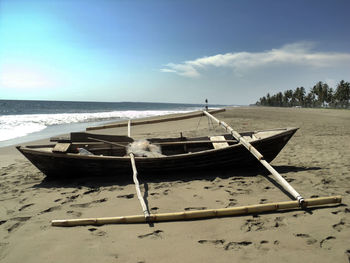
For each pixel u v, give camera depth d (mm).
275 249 2787
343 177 5371
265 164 4652
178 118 8125
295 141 10383
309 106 86125
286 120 21234
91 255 2779
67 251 2865
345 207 3789
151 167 5770
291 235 3064
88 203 4301
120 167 5766
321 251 2717
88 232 3285
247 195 4480
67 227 3441
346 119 22812
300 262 2545
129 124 7930
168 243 2984
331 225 3260
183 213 3551
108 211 3959
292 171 5965
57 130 16453
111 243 3014
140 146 6645
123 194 4719
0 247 2986
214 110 8836
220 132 13789
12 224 3566
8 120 22641
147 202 4281
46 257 2764
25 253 2848
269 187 4883
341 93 66125
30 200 4500
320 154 7805
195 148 7117
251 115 26625
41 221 3648
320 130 14109
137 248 2895
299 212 3688
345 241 2885
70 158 5535
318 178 5328
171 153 7133
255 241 2963
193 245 2928
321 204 3736
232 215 3645
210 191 4727
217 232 3207
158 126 17828
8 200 4516
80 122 22859
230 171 6164
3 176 6188
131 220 3512
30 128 17578
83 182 5586
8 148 9977
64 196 4664
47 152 5504
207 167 6008
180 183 5309
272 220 3469
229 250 2803
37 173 6461
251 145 5402
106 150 6832
